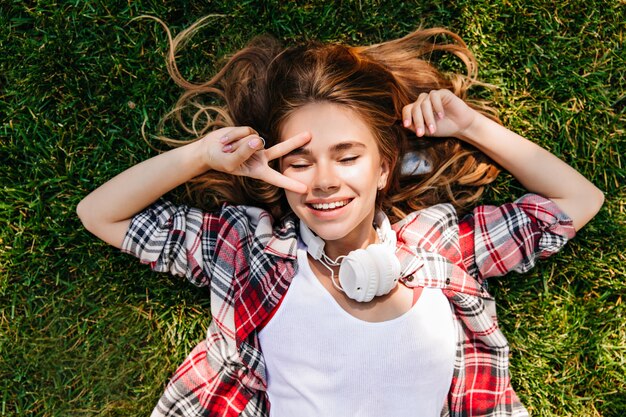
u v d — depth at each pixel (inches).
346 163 54.2
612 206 70.2
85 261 69.1
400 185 66.9
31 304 68.8
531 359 71.4
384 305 58.2
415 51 66.7
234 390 62.9
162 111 69.2
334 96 54.6
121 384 69.9
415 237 62.3
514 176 64.9
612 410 71.1
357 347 57.2
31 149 67.9
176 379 63.4
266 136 62.2
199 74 69.2
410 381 57.7
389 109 59.2
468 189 68.9
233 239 61.8
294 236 60.4
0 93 68.2
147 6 68.6
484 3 69.7
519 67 70.6
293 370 58.6
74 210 67.8
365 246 60.0
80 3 68.1
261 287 59.8
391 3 69.6
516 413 64.3
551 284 71.3
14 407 69.3
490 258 62.6
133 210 61.1
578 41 70.0
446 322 59.8
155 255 60.7
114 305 69.4
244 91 65.2
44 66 67.9
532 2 69.6
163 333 70.2
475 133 62.6
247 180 65.1
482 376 63.5
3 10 67.9
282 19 69.1
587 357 71.3
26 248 68.3
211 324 63.6
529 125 70.0
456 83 67.1
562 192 62.7
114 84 68.6
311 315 58.2
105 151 68.6
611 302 71.2
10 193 67.6
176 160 59.5
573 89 69.9
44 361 69.0
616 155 69.9
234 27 69.1
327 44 64.5
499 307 70.9
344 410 57.7
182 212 62.1
